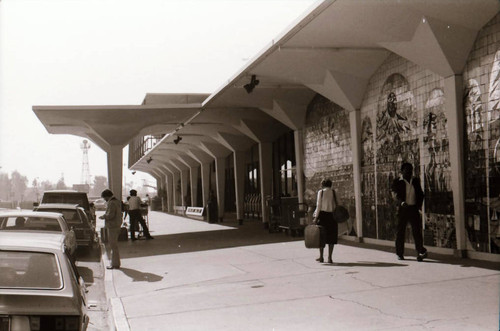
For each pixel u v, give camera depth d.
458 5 10.52
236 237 20.33
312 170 20.39
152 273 11.88
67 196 19.88
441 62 11.55
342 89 15.88
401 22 11.61
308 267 11.17
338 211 11.65
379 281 8.99
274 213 21.84
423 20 11.13
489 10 10.38
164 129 30.88
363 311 6.91
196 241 19.25
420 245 11.27
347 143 17.25
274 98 20.91
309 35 13.12
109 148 27.84
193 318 7.15
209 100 21.44
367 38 13.03
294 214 19.38
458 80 11.51
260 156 27.36
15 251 5.64
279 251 14.58
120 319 7.29
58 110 23.91
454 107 11.51
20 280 5.16
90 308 9.09
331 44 13.82
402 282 8.77
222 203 35.97
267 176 27.28
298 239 18.19
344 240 17.08
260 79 18.03
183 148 41.75
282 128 27.23
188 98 30.28
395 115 14.17
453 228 11.78
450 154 11.66
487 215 10.73
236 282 9.91
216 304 7.99
